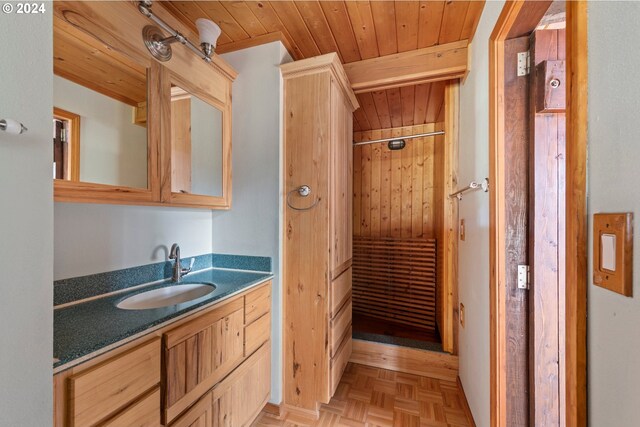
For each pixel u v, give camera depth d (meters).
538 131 1.03
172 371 0.97
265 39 1.59
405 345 2.08
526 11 0.94
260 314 1.49
